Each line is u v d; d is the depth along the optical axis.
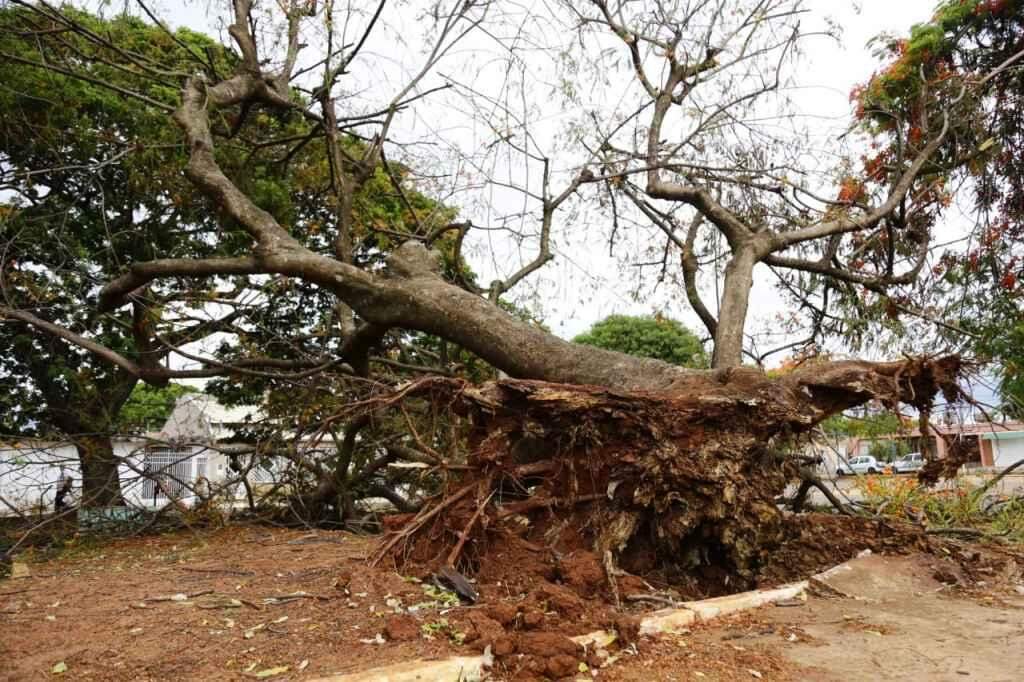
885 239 11.37
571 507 5.85
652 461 5.71
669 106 10.76
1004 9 11.55
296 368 11.18
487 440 5.79
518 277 11.80
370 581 4.95
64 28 11.37
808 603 5.23
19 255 11.77
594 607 4.48
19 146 12.45
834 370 6.31
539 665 3.62
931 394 6.43
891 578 5.77
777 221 11.44
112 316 12.91
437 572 5.12
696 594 5.85
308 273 8.59
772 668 3.76
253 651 3.83
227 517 10.43
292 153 13.04
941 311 11.34
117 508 10.60
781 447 6.68
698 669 3.74
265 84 10.83
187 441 10.80
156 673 3.57
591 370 7.16
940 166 10.75
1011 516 8.91
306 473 11.49
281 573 5.97
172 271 9.01
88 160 12.62
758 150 10.89
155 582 5.93
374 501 16.39
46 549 8.80
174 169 12.11
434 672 3.43
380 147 10.83
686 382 6.41
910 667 3.81
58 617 4.84
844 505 9.59
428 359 13.29
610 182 11.29
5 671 3.71
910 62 11.39
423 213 14.42
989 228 12.08
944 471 6.71
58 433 11.52
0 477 12.59
